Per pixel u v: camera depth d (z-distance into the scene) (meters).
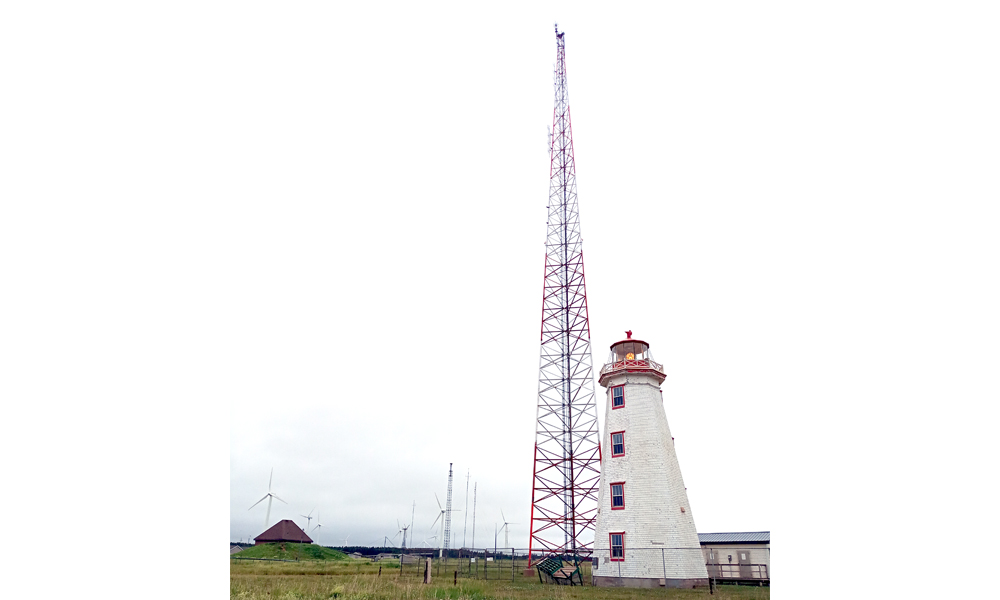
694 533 36.56
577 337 57.19
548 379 56.47
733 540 44.00
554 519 50.75
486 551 41.34
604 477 38.78
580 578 39.09
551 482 52.28
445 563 51.81
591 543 49.06
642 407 38.97
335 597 26.25
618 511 36.84
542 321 59.12
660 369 40.41
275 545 55.66
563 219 62.09
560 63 68.38
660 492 36.31
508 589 30.52
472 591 28.81
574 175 63.22
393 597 26.62
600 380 41.81
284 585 28.28
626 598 28.95
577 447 53.19
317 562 43.56
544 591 30.28
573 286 59.44
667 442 38.84
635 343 41.50
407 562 50.94
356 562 45.97
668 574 34.09
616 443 38.91
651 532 35.41
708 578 34.94
